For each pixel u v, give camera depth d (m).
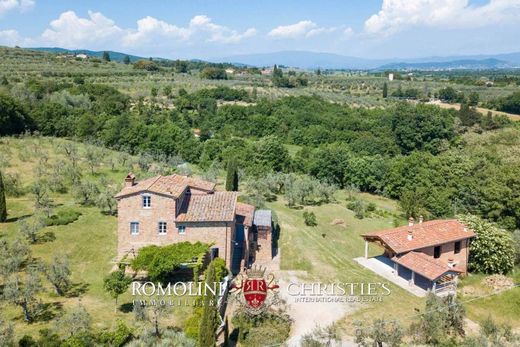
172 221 46.34
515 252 55.88
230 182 74.06
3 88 120.44
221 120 138.25
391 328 37.31
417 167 87.62
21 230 50.53
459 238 51.72
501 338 38.56
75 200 65.81
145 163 85.56
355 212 74.00
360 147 115.06
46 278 42.66
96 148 95.31
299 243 57.59
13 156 84.50
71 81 153.88
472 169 82.50
